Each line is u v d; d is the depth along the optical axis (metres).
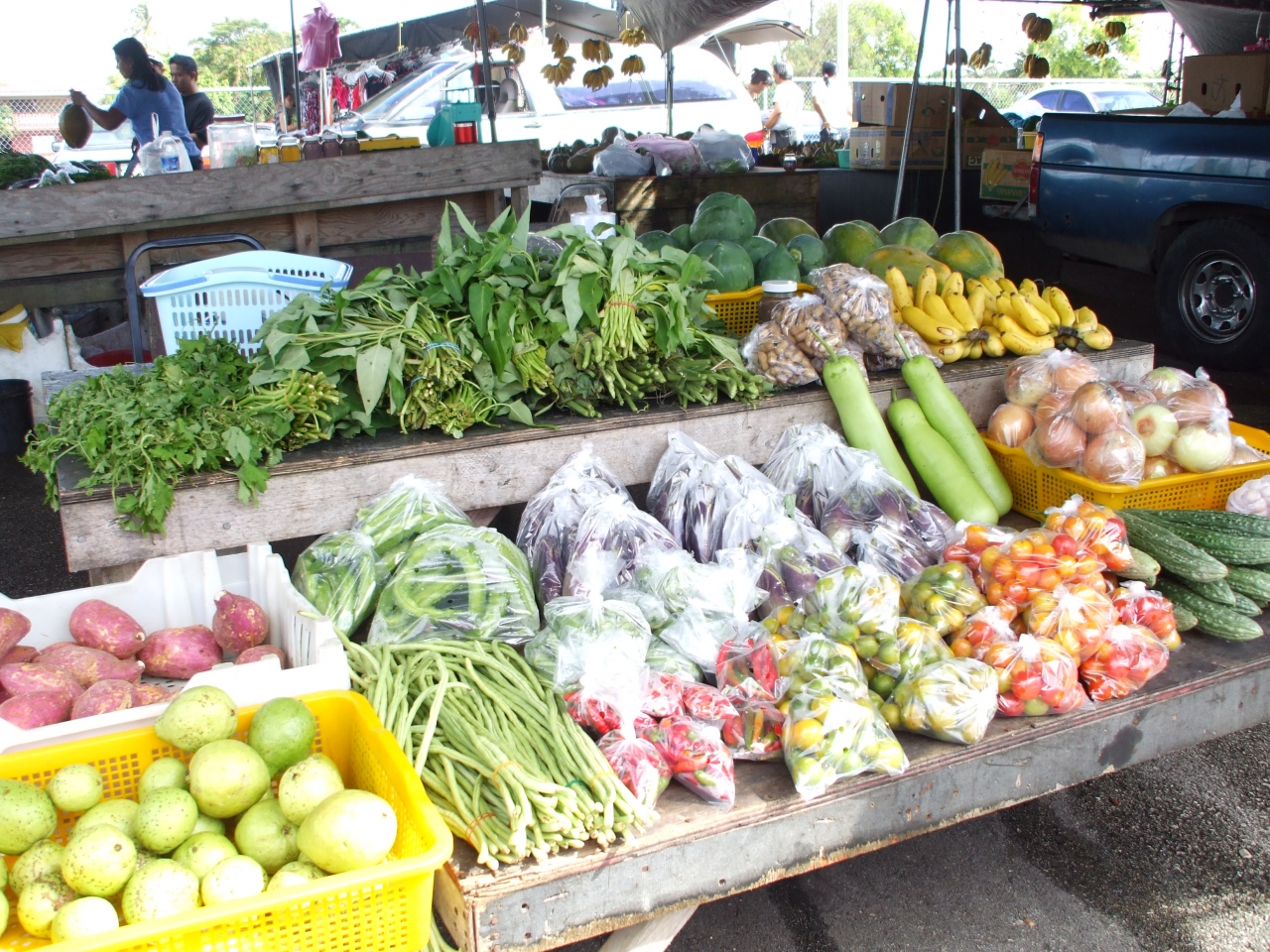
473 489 2.76
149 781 1.61
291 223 5.20
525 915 1.69
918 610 2.33
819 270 3.45
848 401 3.01
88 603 2.19
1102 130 6.84
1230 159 6.06
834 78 15.65
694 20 9.47
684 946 2.25
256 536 2.53
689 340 2.90
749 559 2.51
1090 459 2.84
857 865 2.52
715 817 1.84
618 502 2.59
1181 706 2.28
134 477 2.37
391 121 11.08
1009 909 2.35
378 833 1.46
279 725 1.68
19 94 17.92
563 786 1.73
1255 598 2.56
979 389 3.39
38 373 5.32
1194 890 2.41
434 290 2.82
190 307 3.39
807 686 2.01
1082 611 2.23
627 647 2.07
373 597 2.42
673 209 7.24
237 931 1.40
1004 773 2.09
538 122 12.29
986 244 4.31
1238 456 3.04
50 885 1.45
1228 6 9.10
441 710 1.97
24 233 4.68
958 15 6.27
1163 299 6.51
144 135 7.17
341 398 2.64
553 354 2.81
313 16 9.00
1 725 1.65
